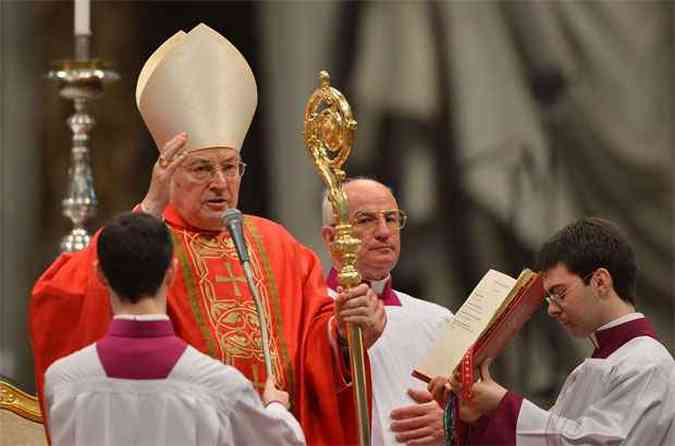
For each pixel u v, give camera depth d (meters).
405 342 18.66
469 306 16.66
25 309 33.50
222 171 16.17
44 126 34.16
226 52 16.28
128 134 34.97
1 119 33.84
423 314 19.03
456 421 15.98
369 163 35.66
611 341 15.58
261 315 14.99
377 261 18.53
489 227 35.72
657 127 35.81
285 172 35.75
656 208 35.75
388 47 35.81
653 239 35.75
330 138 15.88
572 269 15.47
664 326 35.78
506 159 35.78
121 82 35.00
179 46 16.09
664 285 35.72
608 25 35.88
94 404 13.23
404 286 35.66
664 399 15.00
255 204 35.84
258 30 35.97
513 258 35.75
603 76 35.81
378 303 15.63
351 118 15.66
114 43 35.03
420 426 17.19
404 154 35.69
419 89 35.72
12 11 34.06
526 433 15.40
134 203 34.91
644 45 35.84
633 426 14.85
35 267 33.84
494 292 16.64
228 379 13.36
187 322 15.97
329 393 16.22
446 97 35.78
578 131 35.88
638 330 15.55
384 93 35.72
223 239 16.64
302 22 35.81
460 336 16.47
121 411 13.19
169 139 16.17
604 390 15.27
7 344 33.22
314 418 16.33
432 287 35.69
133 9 35.25
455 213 35.75
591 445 14.97
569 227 15.76
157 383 13.23
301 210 35.69
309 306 16.73
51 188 34.06
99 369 13.30
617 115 35.84
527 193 35.78
